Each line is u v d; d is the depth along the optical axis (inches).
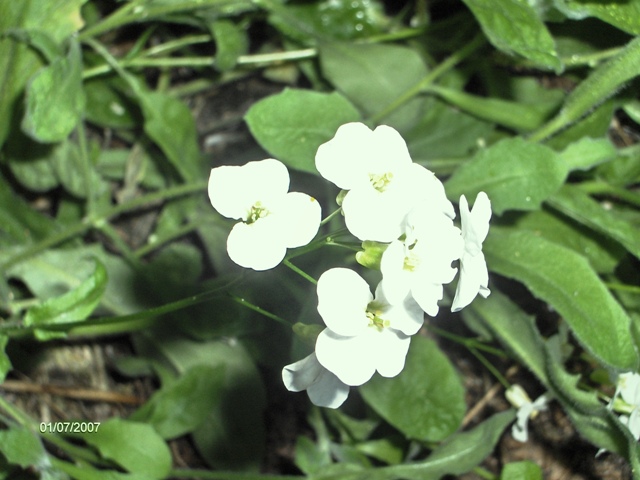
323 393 5.5
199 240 9.0
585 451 8.1
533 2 7.4
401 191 5.1
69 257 8.1
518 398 7.8
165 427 7.6
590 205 7.7
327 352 5.1
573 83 9.2
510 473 7.1
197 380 7.6
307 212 5.1
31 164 8.2
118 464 7.5
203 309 8.0
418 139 8.7
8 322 7.8
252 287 8.0
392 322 5.1
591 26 8.4
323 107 7.1
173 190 8.1
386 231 5.0
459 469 7.4
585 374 8.1
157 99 8.1
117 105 8.8
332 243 5.5
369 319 5.2
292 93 7.1
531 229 8.1
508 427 8.4
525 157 7.2
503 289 8.8
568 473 8.1
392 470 7.4
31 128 7.0
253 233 5.0
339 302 5.0
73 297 6.5
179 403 7.6
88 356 8.6
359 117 7.1
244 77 9.6
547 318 8.6
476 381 8.7
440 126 8.7
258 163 5.1
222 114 9.5
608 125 8.0
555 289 7.0
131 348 8.7
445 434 7.4
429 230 5.0
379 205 5.1
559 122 7.6
